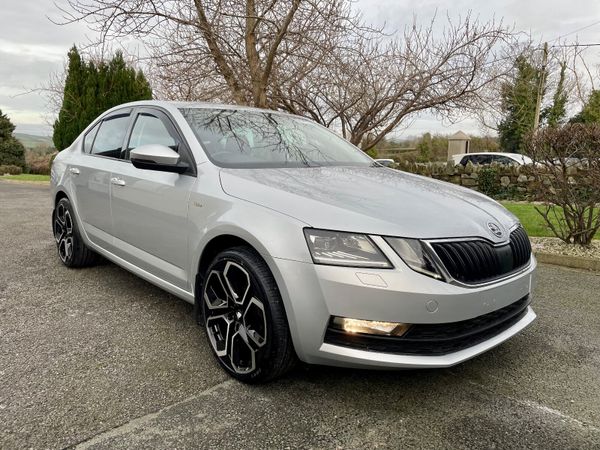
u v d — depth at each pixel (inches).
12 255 198.1
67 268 178.7
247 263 93.6
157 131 133.0
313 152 137.9
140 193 127.4
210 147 118.5
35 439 77.7
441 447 78.4
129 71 573.6
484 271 89.9
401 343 83.3
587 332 129.0
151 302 143.8
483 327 92.0
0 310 134.6
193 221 108.3
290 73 289.1
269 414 86.7
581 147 207.2
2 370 100.0
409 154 922.1
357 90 299.1
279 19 252.2
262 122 142.2
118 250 142.8
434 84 296.2
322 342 85.2
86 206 159.8
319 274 83.7
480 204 109.0
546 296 160.9
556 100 858.1
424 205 96.7
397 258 82.4
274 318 89.2
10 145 1234.6
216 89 287.1
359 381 99.5
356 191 100.5
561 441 80.7
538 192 255.1
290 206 91.4
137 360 106.5
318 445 78.2
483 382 100.7
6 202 393.1
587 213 237.1
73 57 572.4
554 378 103.0
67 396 90.7
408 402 92.0
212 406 88.8
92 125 176.7
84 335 119.2
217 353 102.6
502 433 82.7
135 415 85.2
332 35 263.0
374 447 78.0
